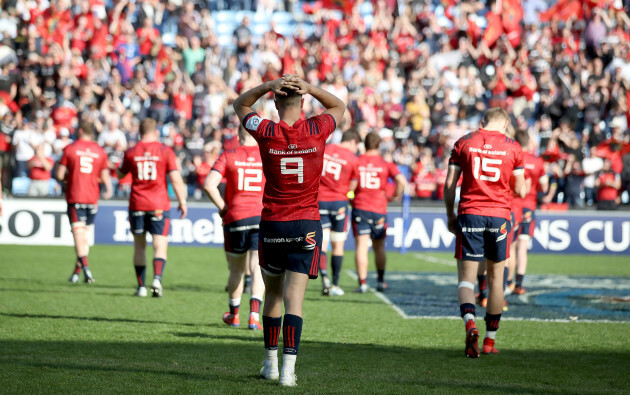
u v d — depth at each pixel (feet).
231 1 266.36
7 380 51.31
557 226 189.06
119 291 111.45
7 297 101.65
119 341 71.82
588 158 205.16
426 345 74.43
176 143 197.06
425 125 210.38
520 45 236.02
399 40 237.25
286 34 262.26
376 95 217.56
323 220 111.75
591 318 95.55
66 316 87.04
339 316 92.79
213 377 53.78
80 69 220.02
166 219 104.78
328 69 229.66
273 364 53.36
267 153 51.39
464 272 69.41
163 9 247.91
